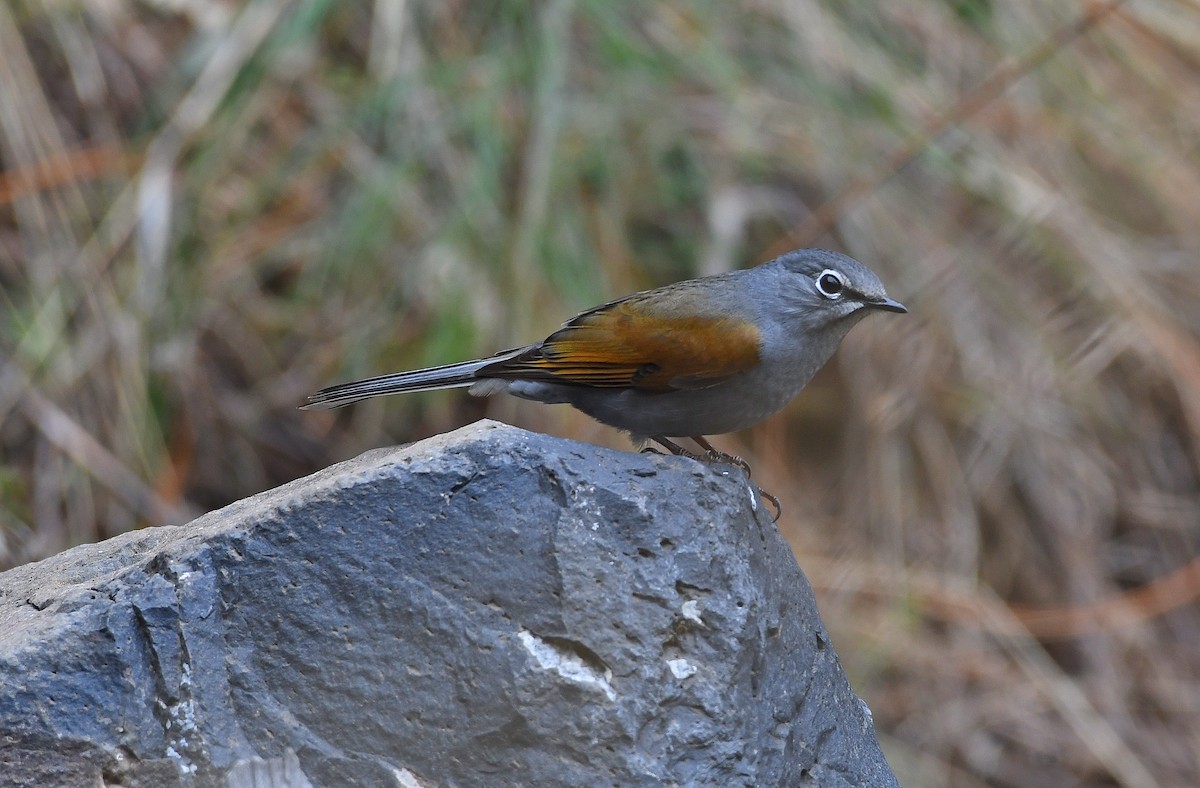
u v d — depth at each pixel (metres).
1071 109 15.52
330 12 15.25
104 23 14.78
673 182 14.67
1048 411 14.62
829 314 8.20
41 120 13.79
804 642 6.59
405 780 5.86
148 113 14.59
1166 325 14.80
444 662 5.94
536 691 5.84
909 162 14.89
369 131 14.70
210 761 5.88
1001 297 14.73
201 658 5.98
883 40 15.51
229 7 15.20
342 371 13.88
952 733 13.77
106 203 13.88
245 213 14.36
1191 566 14.65
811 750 6.36
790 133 14.89
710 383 8.13
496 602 5.98
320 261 14.16
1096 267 14.83
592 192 14.34
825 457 14.30
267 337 14.10
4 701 5.82
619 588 5.96
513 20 14.60
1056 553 14.52
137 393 13.23
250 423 13.88
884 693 13.80
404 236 14.05
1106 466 14.80
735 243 14.37
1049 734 13.91
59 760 5.82
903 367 14.37
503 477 6.11
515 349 8.60
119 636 5.96
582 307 13.56
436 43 14.68
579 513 6.07
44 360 13.14
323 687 5.96
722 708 5.88
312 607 6.03
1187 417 14.81
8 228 13.79
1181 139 15.69
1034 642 14.28
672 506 6.14
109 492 12.94
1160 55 16.03
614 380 8.16
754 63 15.20
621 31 14.80
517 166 14.34
